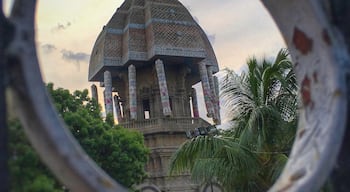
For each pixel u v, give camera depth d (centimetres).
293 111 1697
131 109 4812
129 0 5559
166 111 4706
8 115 452
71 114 2195
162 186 4275
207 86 5062
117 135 2422
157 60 4900
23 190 479
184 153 1723
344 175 521
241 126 1767
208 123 4866
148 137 4569
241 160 1595
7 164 422
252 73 1742
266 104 1725
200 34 5253
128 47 5047
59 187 584
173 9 5244
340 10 533
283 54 1692
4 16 436
